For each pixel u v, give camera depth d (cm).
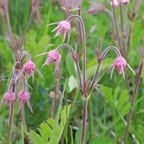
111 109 73
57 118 55
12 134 67
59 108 56
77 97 75
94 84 57
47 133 57
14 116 70
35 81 75
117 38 79
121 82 79
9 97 56
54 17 87
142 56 65
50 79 73
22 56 57
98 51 56
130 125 69
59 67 71
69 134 70
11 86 56
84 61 57
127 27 81
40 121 73
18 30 96
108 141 66
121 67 55
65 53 77
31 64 54
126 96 69
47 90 76
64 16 91
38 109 74
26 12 94
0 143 64
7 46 75
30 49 69
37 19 93
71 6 65
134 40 84
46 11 97
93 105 79
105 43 85
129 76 81
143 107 75
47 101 76
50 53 56
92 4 89
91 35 86
